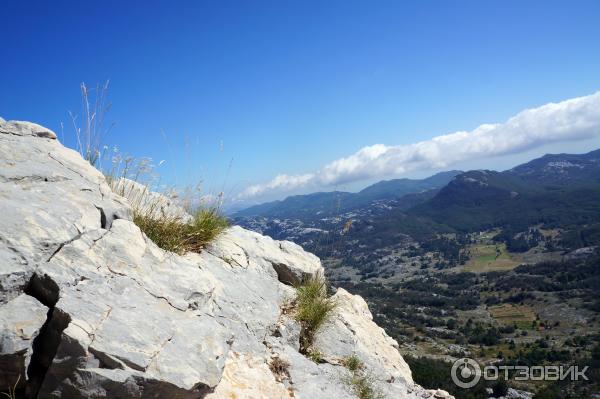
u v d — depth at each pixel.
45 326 4.23
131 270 5.51
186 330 4.98
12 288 4.19
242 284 7.82
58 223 5.18
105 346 4.12
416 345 93.12
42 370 4.07
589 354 80.69
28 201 5.26
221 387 5.16
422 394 8.22
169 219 7.50
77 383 3.86
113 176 7.55
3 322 3.89
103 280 5.00
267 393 5.58
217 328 5.41
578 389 57.25
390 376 8.16
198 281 6.21
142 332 4.54
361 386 7.12
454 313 130.25
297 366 6.56
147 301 5.14
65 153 6.96
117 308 4.68
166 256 6.48
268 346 6.78
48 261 4.69
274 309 7.85
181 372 4.40
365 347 8.70
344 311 9.77
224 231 9.14
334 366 7.53
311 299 8.74
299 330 7.81
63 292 4.44
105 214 6.04
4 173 5.54
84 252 5.16
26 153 6.29
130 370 4.09
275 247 10.34
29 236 4.71
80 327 4.12
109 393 3.94
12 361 3.81
